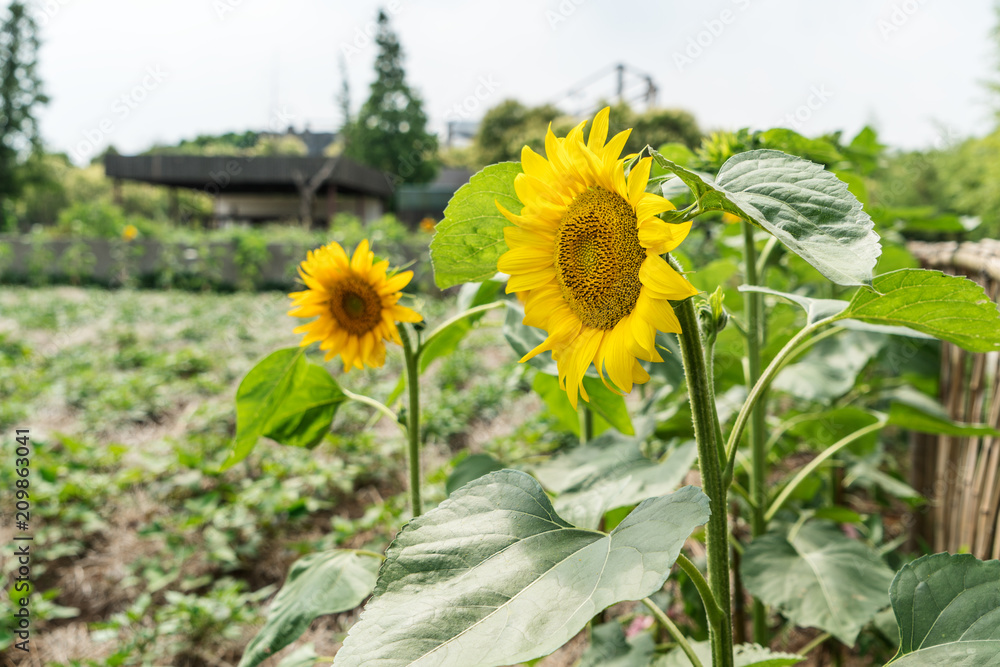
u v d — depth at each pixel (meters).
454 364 7.03
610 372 0.89
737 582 2.10
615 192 0.90
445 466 4.09
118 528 3.72
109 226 19.09
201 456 4.36
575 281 0.93
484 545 0.89
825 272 0.67
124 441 5.02
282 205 23.30
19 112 30.20
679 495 0.85
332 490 4.25
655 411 2.50
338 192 22.22
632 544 0.81
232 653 2.71
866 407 3.15
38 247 15.99
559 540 0.88
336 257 1.76
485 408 5.66
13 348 8.01
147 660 2.59
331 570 1.56
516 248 0.96
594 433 2.20
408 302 1.87
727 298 2.38
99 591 3.21
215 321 10.27
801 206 0.74
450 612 0.79
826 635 1.87
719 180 0.82
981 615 0.92
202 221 22.95
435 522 0.94
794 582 1.61
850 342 2.37
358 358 1.81
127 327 9.45
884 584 1.57
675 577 2.30
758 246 2.43
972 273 2.41
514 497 0.97
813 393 2.08
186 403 6.05
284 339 8.65
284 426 1.84
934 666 0.89
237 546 3.54
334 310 1.78
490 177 1.03
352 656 0.76
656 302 0.82
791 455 3.90
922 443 2.87
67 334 9.06
